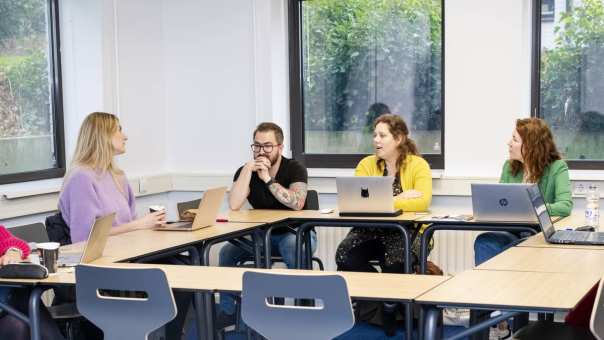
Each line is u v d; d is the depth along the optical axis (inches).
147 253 152.7
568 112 228.5
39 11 230.2
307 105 257.8
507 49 221.1
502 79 221.9
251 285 110.3
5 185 215.9
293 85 257.0
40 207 210.8
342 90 253.8
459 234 224.2
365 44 250.1
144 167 249.6
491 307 105.2
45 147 233.0
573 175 217.2
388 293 113.9
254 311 111.0
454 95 226.7
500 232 192.7
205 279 127.7
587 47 225.6
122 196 175.6
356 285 120.0
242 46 250.1
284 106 255.1
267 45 247.8
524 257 140.6
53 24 233.5
